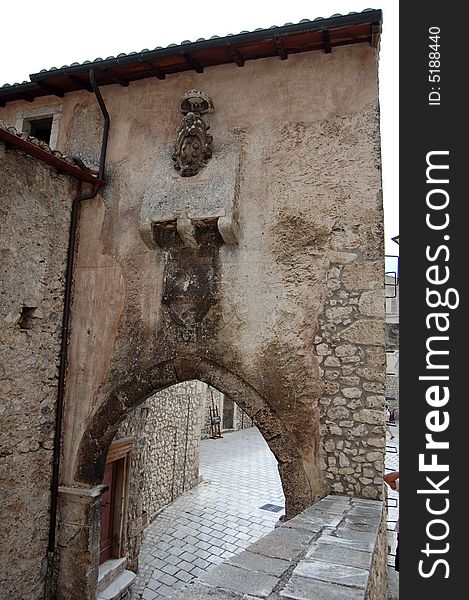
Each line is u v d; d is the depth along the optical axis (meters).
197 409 12.36
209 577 2.11
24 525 5.00
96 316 5.53
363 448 4.36
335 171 4.86
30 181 5.13
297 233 4.88
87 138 6.02
